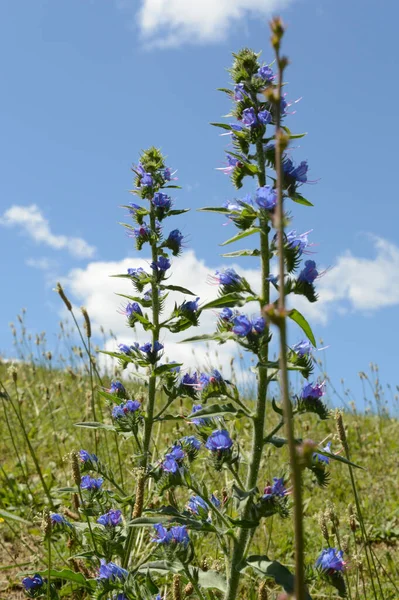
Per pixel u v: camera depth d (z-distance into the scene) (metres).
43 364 3.00
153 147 1.30
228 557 1.02
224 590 1.01
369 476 2.08
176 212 1.29
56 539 1.50
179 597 1.04
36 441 2.15
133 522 1.03
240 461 1.05
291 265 1.02
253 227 1.01
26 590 1.17
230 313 1.06
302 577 0.52
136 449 1.31
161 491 1.05
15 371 1.46
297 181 1.04
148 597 1.06
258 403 1.02
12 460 2.00
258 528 1.60
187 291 1.26
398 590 1.35
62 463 1.94
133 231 1.28
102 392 1.27
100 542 1.18
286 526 1.62
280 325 0.52
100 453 1.94
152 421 1.25
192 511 1.08
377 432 2.62
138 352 1.29
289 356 1.03
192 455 1.20
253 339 1.01
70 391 2.59
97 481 1.22
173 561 1.03
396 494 1.96
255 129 1.04
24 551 1.47
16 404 2.43
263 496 1.00
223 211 1.04
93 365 1.66
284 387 0.52
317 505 1.79
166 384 1.27
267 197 1.00
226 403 1.02
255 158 1.05
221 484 1.59
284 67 0.59
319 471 1.04
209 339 1.02
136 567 1.13
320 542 1.57
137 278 1.28
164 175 1.29
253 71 1.08
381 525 1.69
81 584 1.17
